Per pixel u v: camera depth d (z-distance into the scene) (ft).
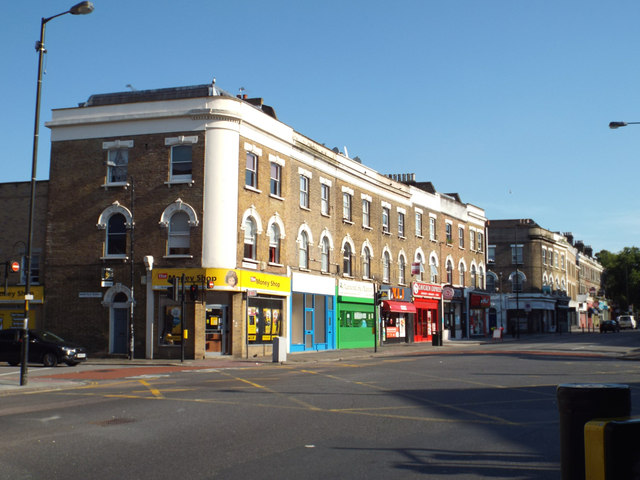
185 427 34.63
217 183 97.76
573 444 15.29
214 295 99.35
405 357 100.83
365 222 140.97
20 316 103.96
